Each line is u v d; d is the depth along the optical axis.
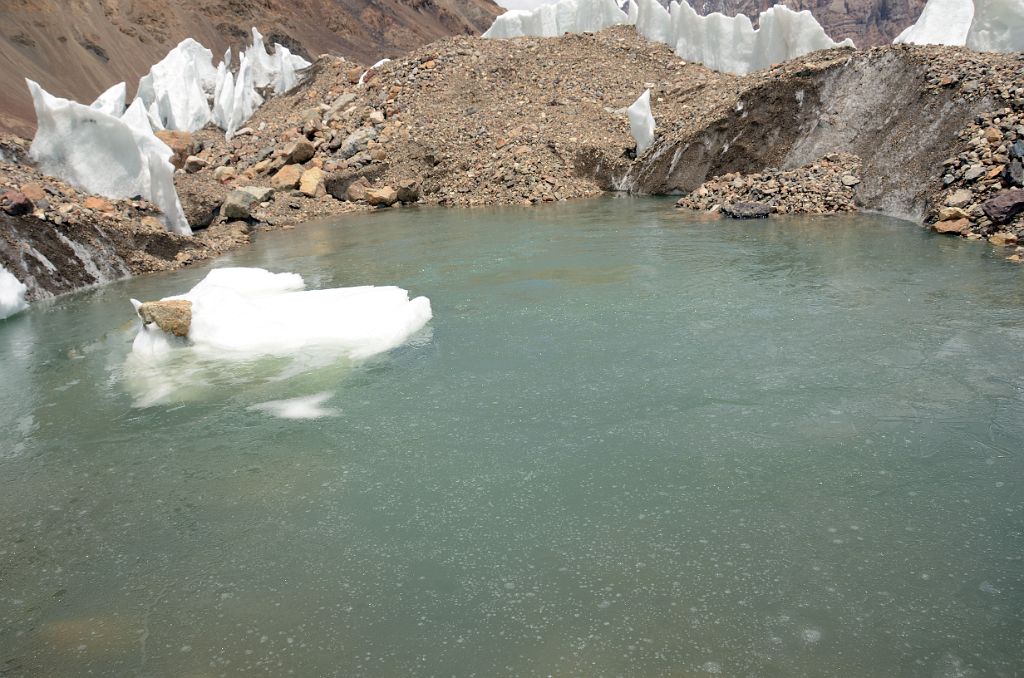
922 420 4.22
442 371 5.46
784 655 2.55
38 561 3.39
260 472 4.09
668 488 3.65
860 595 2.82
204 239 12.48
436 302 7.42
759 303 6.68
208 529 3.56
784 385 4.82
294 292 7.56
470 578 3.05
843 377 4.89
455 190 16.42
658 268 8.30
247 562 3.27
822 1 174.38
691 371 5.15
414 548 3.29
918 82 12.13
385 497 3.74
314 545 3.36
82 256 9.88
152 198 11.90
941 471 3.67
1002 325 5.64
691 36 20.64
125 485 4.06
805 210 11.57
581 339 6.00
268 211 15.46
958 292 6.57
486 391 5.03
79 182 11.51
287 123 20.34
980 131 10.07
